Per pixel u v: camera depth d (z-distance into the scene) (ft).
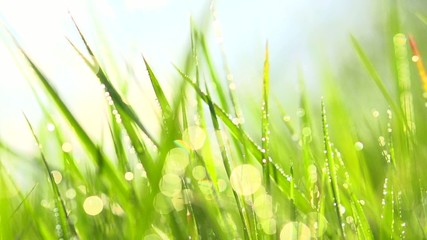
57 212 1.62
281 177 1.66
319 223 1.61
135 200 1.67
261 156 1.67
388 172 1.73
